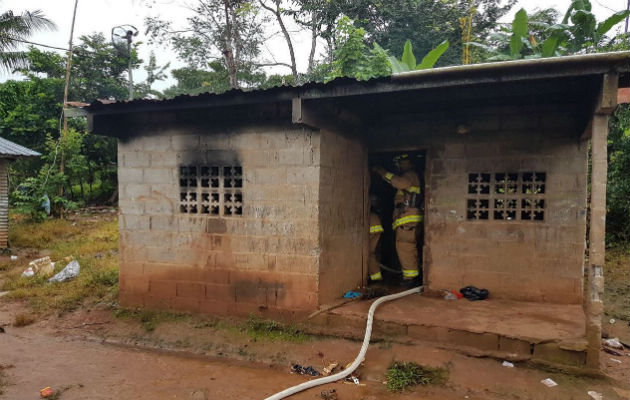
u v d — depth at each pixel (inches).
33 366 173.6
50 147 685.9
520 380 149.6
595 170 149.9
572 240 205.3
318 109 190.1
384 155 278.5
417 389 149.6
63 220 574.6
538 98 196.7
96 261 343.9
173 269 223.3
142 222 229.8
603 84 137.9
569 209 205.6
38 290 271.6
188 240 219.9
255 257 206.2
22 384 157.2
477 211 220.4
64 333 212.7
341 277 220.2
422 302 211.6
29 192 573.3
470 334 167.9
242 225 208.8
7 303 254.7
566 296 206.4
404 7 533.0
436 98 190.7
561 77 146.3
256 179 205.8
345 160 222.1
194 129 218.1
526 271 212.1
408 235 249.6
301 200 197.3
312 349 179.3
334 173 210.1
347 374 158.1
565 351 154.4
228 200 214.8
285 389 151.3
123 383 157.9
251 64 626.2
